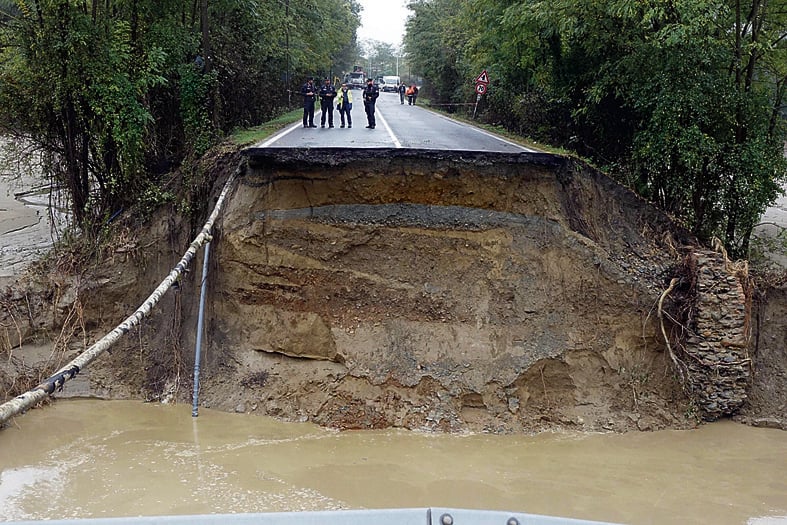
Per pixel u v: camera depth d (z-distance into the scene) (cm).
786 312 1310
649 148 1498
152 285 1440
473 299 1261
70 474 964
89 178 1672
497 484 962
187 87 1691
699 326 1204
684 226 1462
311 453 1055
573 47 1838
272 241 1302
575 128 1914
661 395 1209
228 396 1248
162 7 1836
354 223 1292
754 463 1049
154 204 1490
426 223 1288
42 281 1443
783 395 1227
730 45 1522
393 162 1282
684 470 1021
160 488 920
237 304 1313
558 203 1290
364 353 1236
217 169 1446
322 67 4900
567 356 1216
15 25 1526
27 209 2642
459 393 1188
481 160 1277
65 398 1271
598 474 1002
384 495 918
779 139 1555
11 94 1558
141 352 1350
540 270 1266
